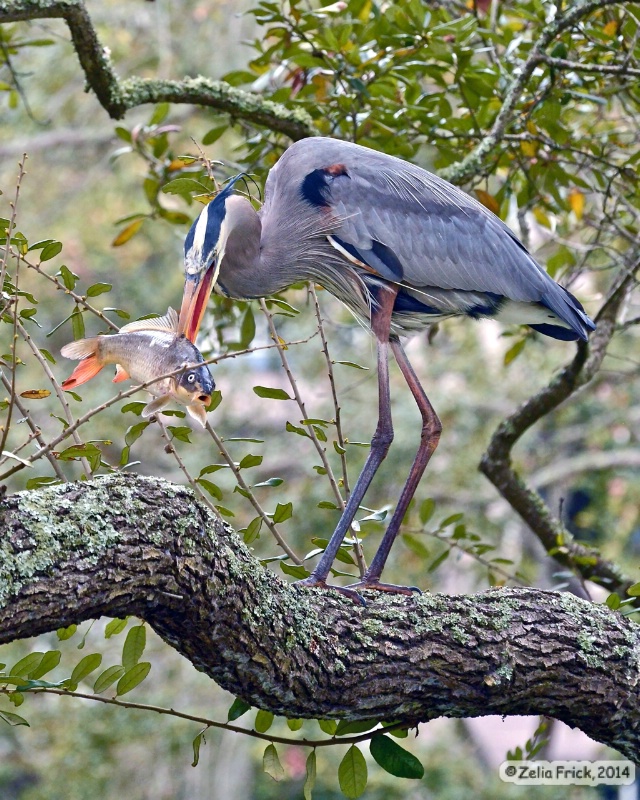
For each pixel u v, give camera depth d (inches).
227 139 858.8
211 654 233.5
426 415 350.9
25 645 721.6
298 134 415.5
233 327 452.1
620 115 526.6
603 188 454.9
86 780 706.8
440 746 862.5
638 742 282.4
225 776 794.8
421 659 255.6
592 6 375.6
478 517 802.2
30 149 916.0
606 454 857.5
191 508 223.1
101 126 962.1
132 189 905.5
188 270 321.7
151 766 765.3
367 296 357.7
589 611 277.4
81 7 379.2
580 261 506.9
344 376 838.5
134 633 259.8
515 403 826.2
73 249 896.3
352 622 255.6
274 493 803.4
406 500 335.0
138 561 211.2
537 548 832.3
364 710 255.8
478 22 399.5
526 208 447.2
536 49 382.6
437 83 402.3
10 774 740.0
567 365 422.3
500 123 391.2
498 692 261.3
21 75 443.8
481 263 356.8
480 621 264.1
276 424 863.1
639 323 436.1
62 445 679.7
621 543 825.5
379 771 818.8
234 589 229.3
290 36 400.8
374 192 353.4
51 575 200.7
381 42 382.6
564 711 272.1
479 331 857.5
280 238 354.9
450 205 359.6
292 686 243.3
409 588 301.6
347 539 313.4
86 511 209.0
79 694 252.7
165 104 415.8
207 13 876.6
